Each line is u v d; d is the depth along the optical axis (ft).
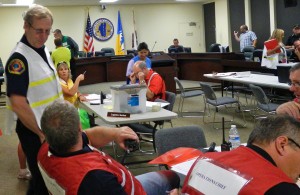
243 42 36.91
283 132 4.00
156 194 6.35
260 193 3.57
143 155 14.58
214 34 47.62
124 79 38.04
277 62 20.92
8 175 13.39
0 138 18.39
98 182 4.49
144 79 14.38
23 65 6.94
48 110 4.80
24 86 6.96
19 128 7.18
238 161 4.02
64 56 19.25
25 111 6.90
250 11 41.14
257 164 3.88
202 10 49.26
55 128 4.66
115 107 11.68
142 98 11.71
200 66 33.37
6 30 42.11
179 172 6.51
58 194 4.73
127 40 46.57
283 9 36.86
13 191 11.94
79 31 44.91
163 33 48.03
